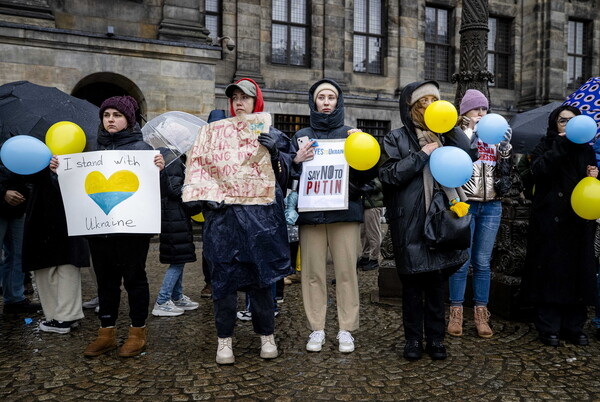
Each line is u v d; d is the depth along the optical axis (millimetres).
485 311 4277
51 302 4363
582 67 20969
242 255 3525
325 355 3783
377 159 3539
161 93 12594
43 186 4211
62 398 3061
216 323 3605
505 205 4871
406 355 3666
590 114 4605
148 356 3771
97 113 4762
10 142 3650
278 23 16078
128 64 12211
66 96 4797
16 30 10977
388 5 17516
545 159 4008
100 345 3795
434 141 3600
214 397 3059
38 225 4234
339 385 3229
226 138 3605
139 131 3920
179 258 4840
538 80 19656
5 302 5027
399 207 3574
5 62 11023
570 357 3750
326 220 3732
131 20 12586
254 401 3004
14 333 4352
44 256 4215
